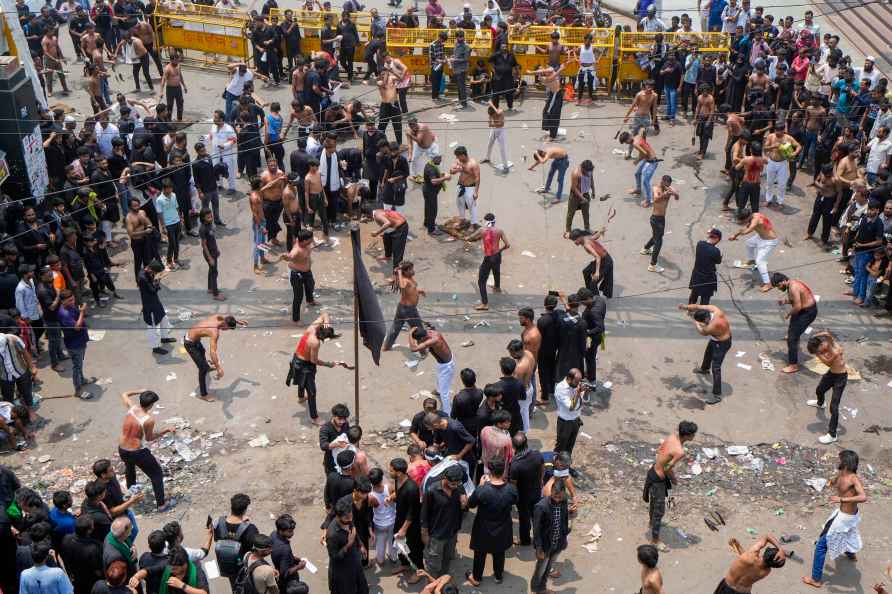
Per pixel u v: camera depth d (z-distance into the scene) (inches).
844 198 695.1
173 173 697.6
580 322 535.5
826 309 649.0
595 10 1115.3
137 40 931.3
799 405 564.4
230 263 692.7
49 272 561.6
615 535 469.4
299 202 726.5
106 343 607.2
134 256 647.1
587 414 555.5
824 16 1133.1
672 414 557.0
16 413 521.7
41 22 944.9
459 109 943.7
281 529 389.7
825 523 450.6
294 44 964.6
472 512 484.4
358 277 485.4
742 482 507.5
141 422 458.6
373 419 544.4
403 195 688.4
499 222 747.4
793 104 844.0
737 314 643.5
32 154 684.1
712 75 895.1
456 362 591.2
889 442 535.8
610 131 897.5
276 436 533.6
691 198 781.3
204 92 963.3
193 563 381.7
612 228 739.4
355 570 397.4
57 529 400.2
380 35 973.8
